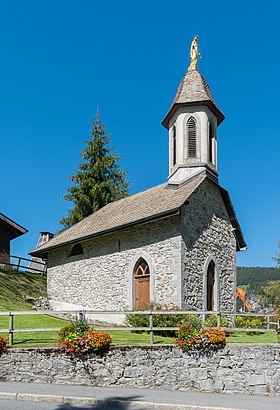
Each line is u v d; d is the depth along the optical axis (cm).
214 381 1389
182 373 1380
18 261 3181
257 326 2000
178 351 1393
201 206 2147
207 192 2225
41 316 2091
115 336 1609
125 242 2183
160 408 1108
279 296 4053
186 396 1251
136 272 2116
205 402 1171
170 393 1288
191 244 2009
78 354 1333
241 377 1398
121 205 2655
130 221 2114
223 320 1875
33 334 1569
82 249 2494
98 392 1214
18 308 2383
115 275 2202
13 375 1301
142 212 2158
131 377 1347
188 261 1962
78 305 2423
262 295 4350
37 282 3045
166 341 1506
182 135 2338
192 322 1465
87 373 1327
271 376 1406
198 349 1401
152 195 2403
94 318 2245
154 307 1838
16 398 1123
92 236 2327
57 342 1406
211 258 2159
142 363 1362
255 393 1387
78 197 4231
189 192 2023
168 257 1959
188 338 1397
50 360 1318
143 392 1265
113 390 1264
